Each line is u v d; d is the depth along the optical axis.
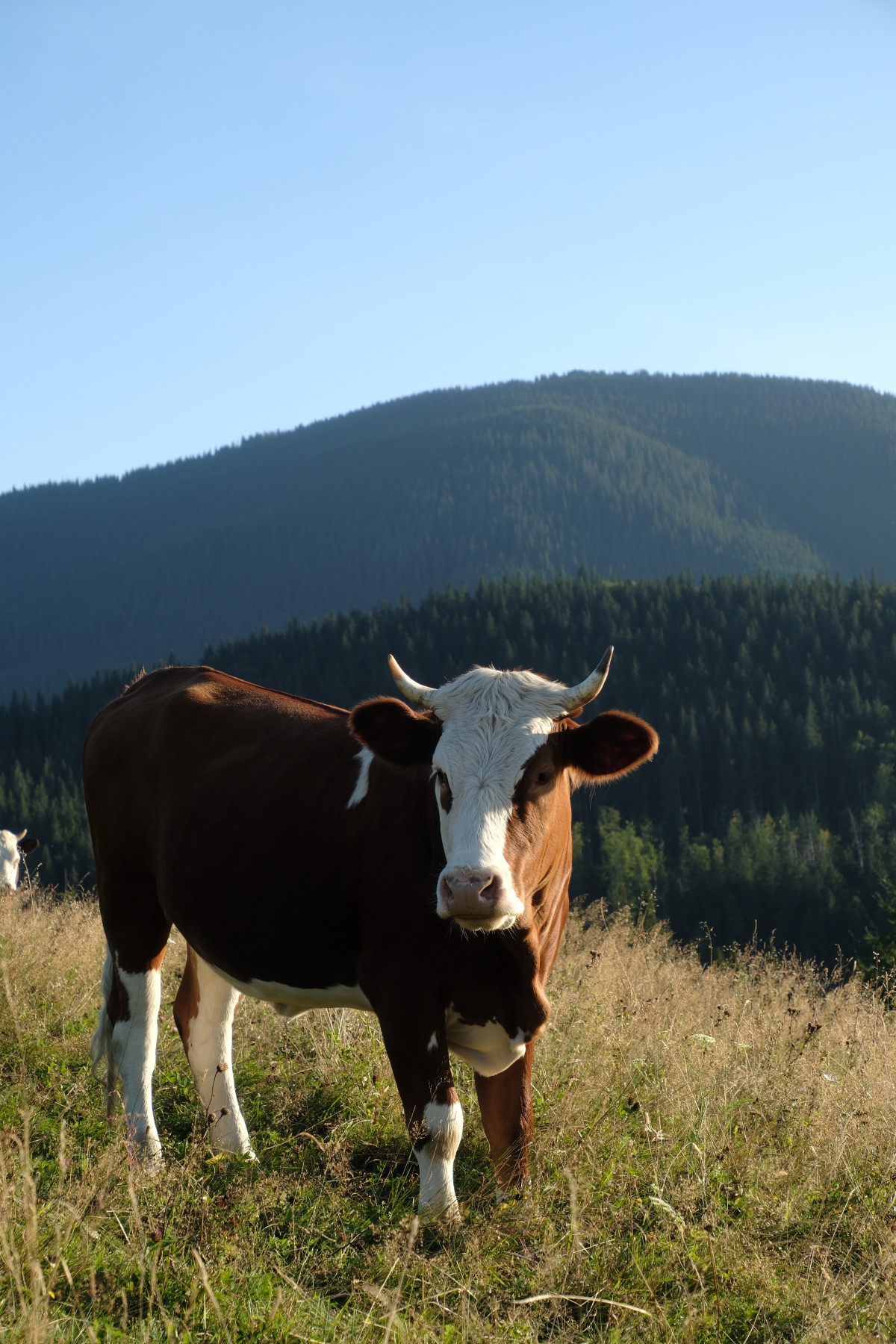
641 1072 5.93
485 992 4.62
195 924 5.46
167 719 6.01
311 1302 3.74
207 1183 4.76
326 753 5.36
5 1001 6.58
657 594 181.88
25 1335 3.10
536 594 181.12
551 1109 5.36
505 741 4.39
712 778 130.75
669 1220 4.29
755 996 8.27
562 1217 4.43
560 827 4.75
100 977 7.66
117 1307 3.66
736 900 88.94
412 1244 3.92
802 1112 5.25
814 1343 3.57
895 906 24.70
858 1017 7.32
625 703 150.75
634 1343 3.62
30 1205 3.56
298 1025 6.78
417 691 4.68
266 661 171.62
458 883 3.96
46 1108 5.61
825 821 121.69
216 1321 3.48
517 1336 3.53
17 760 130.12
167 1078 6.21
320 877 5.00
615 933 10.16
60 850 93.81
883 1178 4.70
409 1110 4.55
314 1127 5.55
